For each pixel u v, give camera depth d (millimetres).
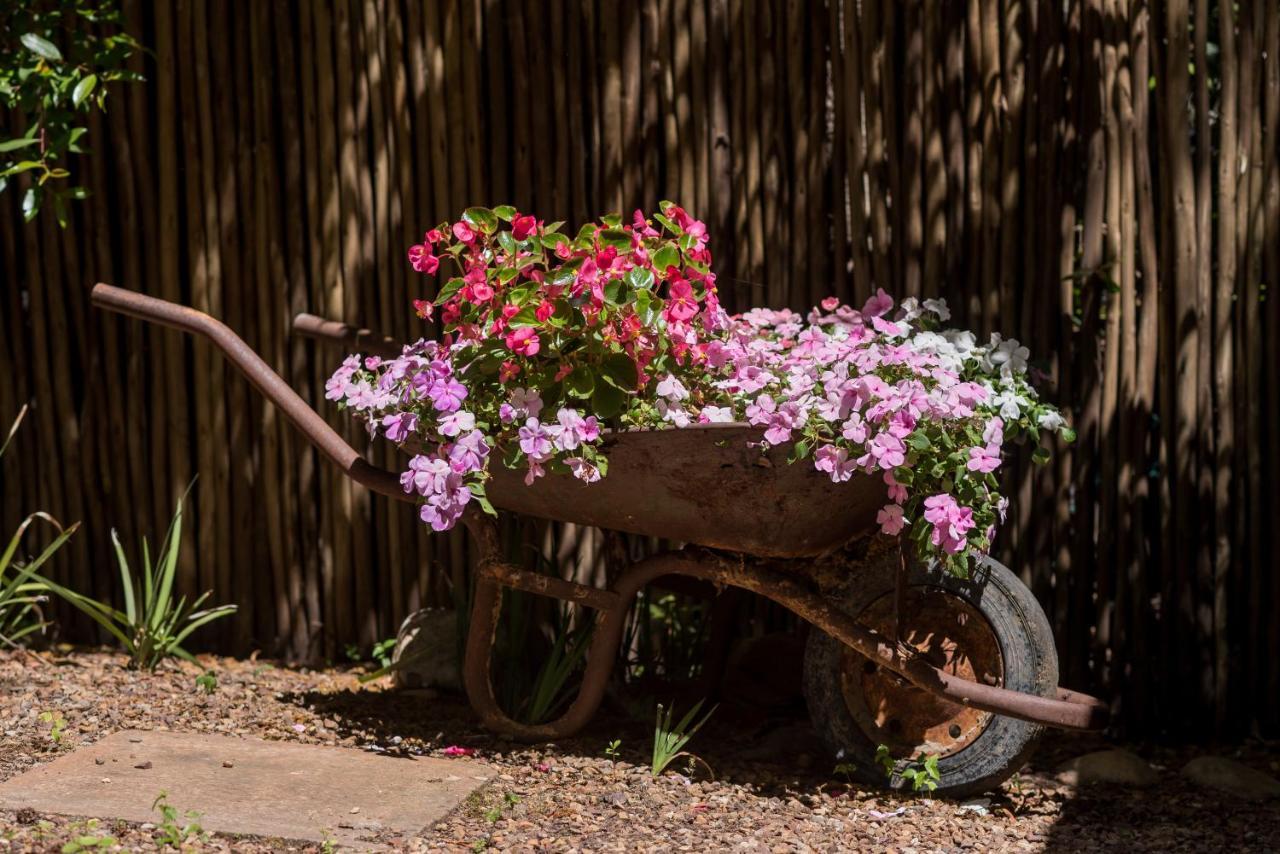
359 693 3840
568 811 2914
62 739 3203
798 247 3938
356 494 4176
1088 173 3775
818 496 3037
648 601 3936
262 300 4164
